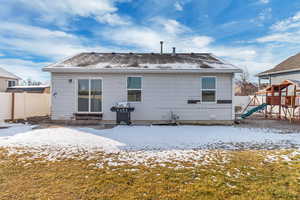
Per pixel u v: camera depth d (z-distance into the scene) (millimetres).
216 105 9297
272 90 11992
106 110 9320
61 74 9203
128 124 8836
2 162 3754
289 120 10906
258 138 6125
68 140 5656
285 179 3039
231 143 5461
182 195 2549
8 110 9516
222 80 9250
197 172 3320
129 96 9336
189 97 9289
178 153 4453
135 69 8844
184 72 9000
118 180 2988
